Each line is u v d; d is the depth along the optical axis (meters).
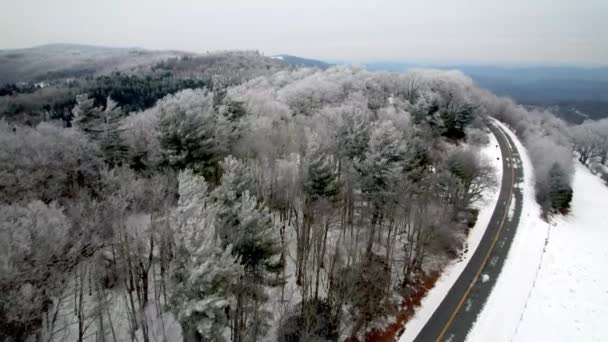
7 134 31.67
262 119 52.31
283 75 113.62
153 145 38.78
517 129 92.44
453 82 91.50
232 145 41.03
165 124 34.91
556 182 53.72
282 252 27.08
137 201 29.41
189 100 40.69
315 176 30.83
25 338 20.09
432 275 35.56
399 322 29.83
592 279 37.84
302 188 33.06
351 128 43.19
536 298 33.41
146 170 38.47
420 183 39.94
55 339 21.34
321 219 31.02
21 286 18.58
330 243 35.38
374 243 37.75
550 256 40.50
